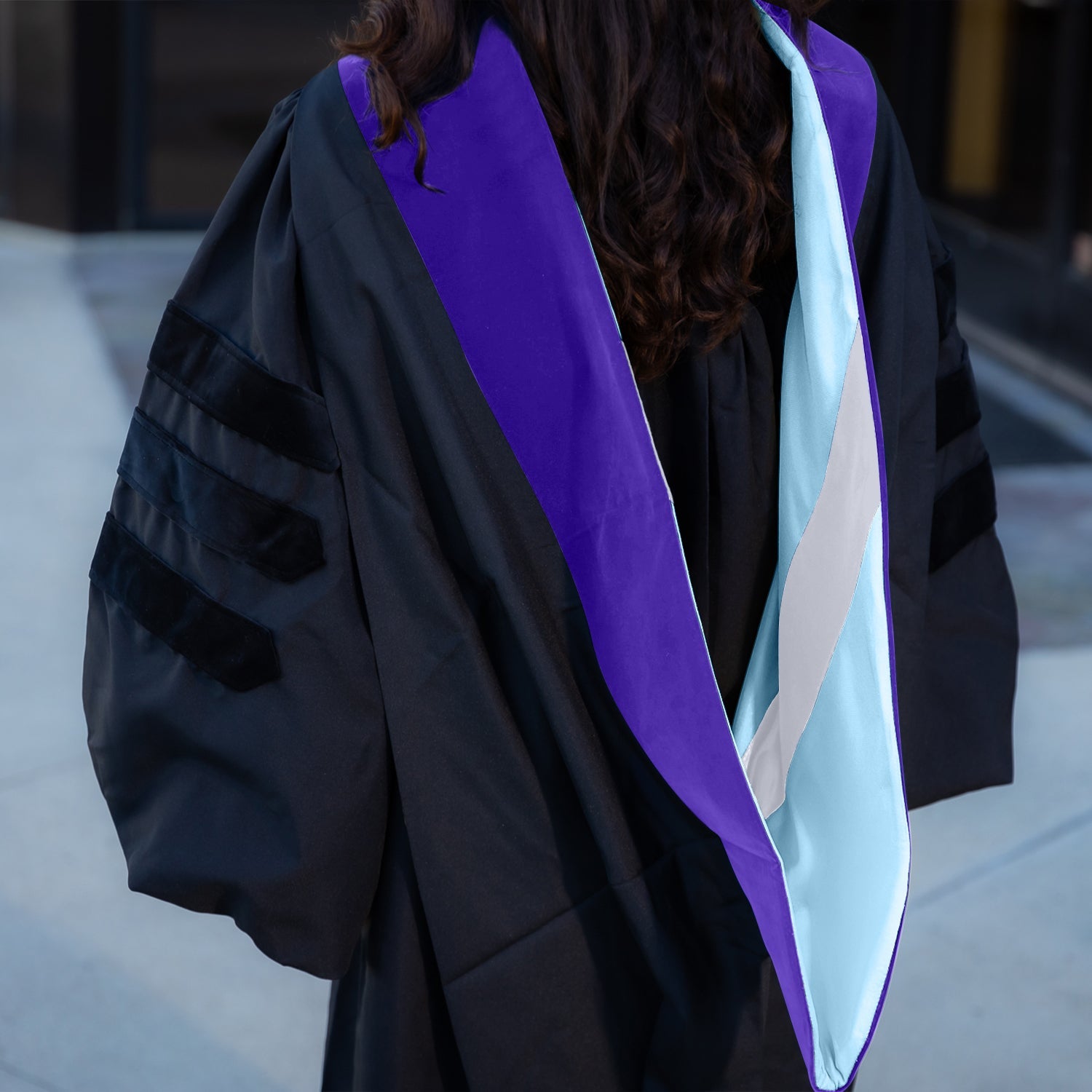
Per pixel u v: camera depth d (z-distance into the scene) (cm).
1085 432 571
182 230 817
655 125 131
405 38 137
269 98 810
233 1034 251
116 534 154
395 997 162
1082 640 398
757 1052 162
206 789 151
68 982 261
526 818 152
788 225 143
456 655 146
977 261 677
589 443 141
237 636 146
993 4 649
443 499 146
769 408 151
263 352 143
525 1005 156
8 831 303
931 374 155
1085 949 274
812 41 147
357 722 148
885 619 141
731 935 160
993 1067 244
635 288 136
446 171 137
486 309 139
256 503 145
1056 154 610
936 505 167
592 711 154
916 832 311
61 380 579
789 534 146
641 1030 165
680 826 158
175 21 782
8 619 393
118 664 153
